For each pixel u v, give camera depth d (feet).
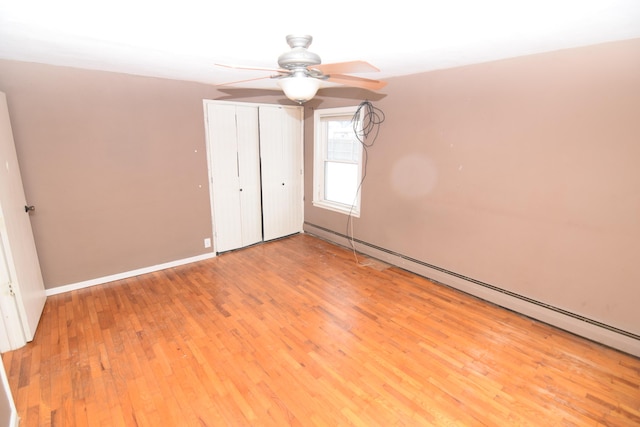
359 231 14.47
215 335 8.57
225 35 6.38
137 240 12.10
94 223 11.10
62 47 7.44
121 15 5.29
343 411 6.25
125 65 9.45
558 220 8.55
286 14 5.27
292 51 5.81
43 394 6.58
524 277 9.42
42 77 9.53
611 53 7.20
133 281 11.76
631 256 7.55
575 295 8.52
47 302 10.19
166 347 8.08
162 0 4.65
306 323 9.14
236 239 14.93
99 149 10.81
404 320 9.30
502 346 8.14
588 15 5.41
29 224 9.63
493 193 9.72
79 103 10.23
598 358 7.70
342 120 14.51
